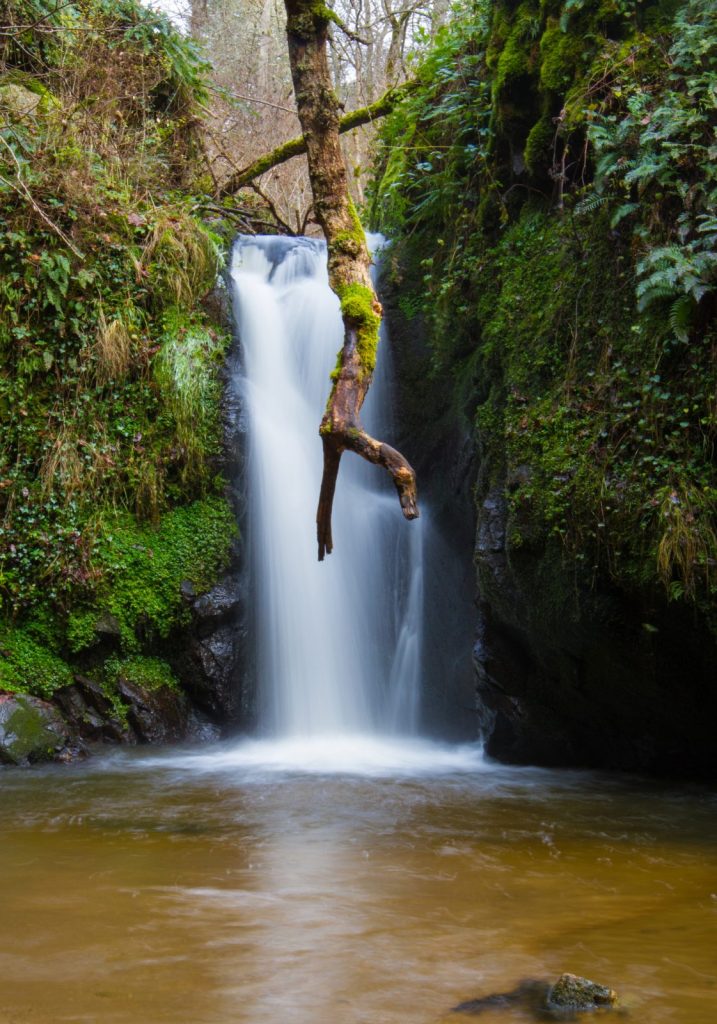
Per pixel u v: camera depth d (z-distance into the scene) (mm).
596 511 5816
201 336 8297
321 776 6480
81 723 7504
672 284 5273
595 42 6457
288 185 16344
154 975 2904
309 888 3842
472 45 8312
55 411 7789
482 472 7008
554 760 7012
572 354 6281
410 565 8531
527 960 3027
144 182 9125
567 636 6211
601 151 6008
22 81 9234
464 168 8180
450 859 4324
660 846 4594
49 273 7703
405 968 2959
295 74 5254
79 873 4051
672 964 2984
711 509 5285
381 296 9031
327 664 8258
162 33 10125
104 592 7691
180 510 8172
